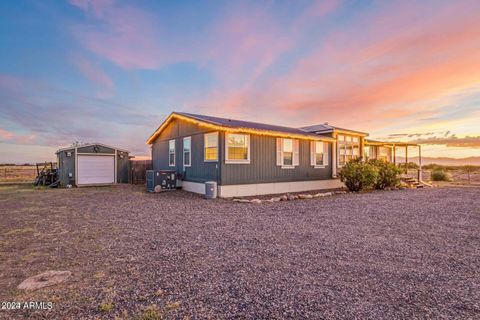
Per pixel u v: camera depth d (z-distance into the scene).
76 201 11.04
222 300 2.85
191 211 8.65
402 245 5.03
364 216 7.80
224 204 10.14
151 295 2.98
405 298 2.92
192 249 4.74
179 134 15.98
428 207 9.45
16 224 6.86
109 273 3.67
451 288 3.20
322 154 16.98
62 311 2.65
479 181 23.17
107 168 20.08
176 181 15.28
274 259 4.21
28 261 4.20
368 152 23.34
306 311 2.61
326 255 4.41
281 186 14.43
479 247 4.94
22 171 34.50
